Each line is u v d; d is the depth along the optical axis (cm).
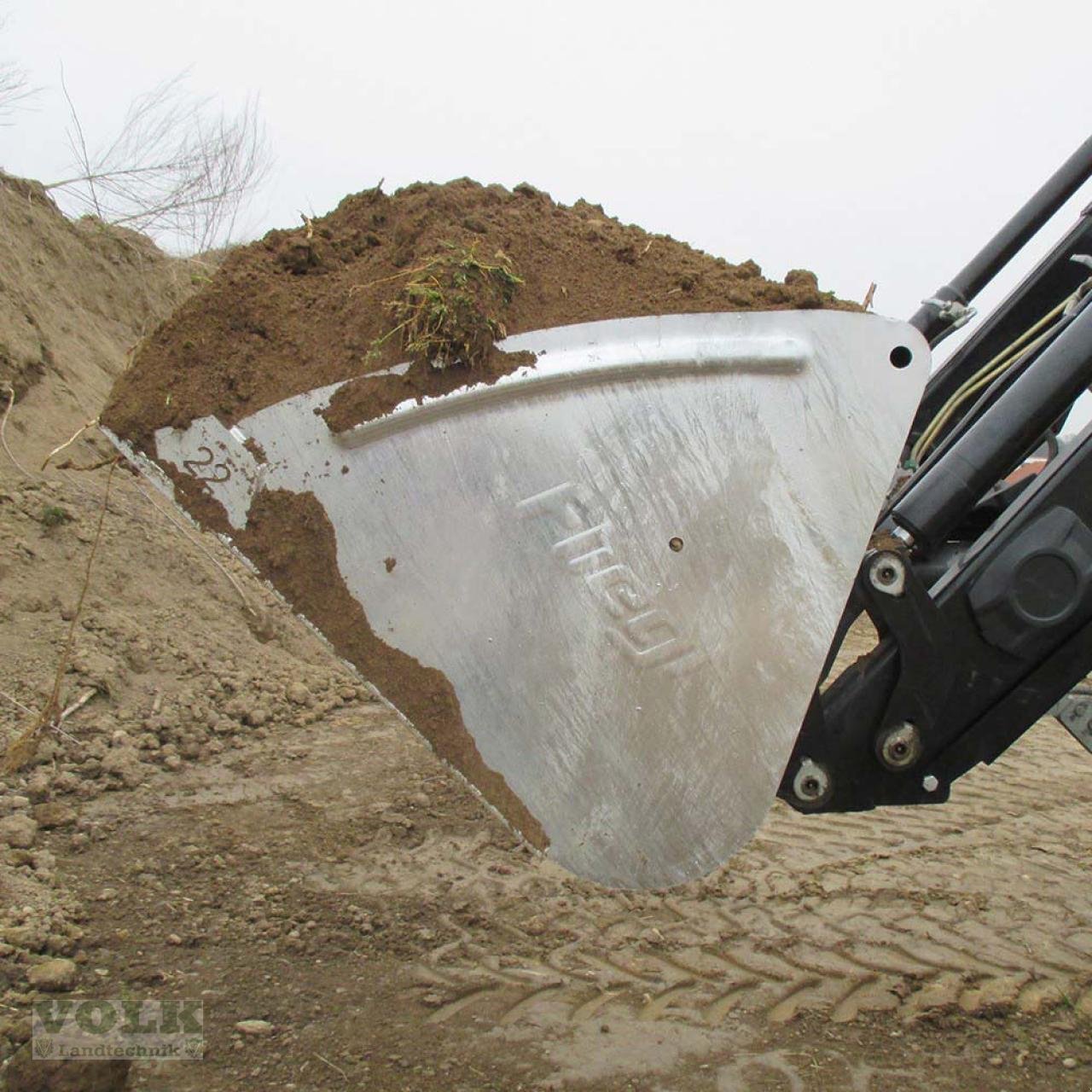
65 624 534
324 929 305
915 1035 262
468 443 208
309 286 227
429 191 238
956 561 237
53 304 894
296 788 432
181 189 1088
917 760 219
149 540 659
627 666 203
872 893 356
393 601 208
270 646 638
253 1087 225
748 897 348
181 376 217
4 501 612
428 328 206
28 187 994
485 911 326
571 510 206
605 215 258
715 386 206
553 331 209
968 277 354
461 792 437
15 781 391
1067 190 348
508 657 205
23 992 254
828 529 203
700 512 204
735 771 202
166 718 486
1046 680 218
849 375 204
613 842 203
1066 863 396
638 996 277
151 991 261
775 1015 270
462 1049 245
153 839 364
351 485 210
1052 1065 251
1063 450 224
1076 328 220
